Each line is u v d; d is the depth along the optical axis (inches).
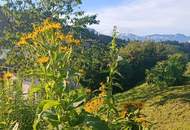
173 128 989.2
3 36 1512.1
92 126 169.8
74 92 181.5
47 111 174.2
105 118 212.5
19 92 319.9
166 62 1588.3
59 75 188.7
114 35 247.9
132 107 224.7
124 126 215.8
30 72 195.5
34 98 306.0
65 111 175.6
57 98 185.3
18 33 1462.8
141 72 1950.1
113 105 215.6
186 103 1204.5
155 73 1571.1
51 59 194.1
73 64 203.3
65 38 219.5
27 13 1552.7
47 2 1549.0
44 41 213.8
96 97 213.6
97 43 1381.6
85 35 1535.4
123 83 1829.5
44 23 221.1
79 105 178.1
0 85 329.7
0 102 300.0
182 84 1578.5
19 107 302.8
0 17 1567.4
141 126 220.1
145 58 2087.8
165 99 1294.3
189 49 3799.2
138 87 1625.2
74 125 173.5
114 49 244.2
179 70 1572.3
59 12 1536.7
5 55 1422.2
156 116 1116.5
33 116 293.6
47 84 186.7
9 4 1579.7
